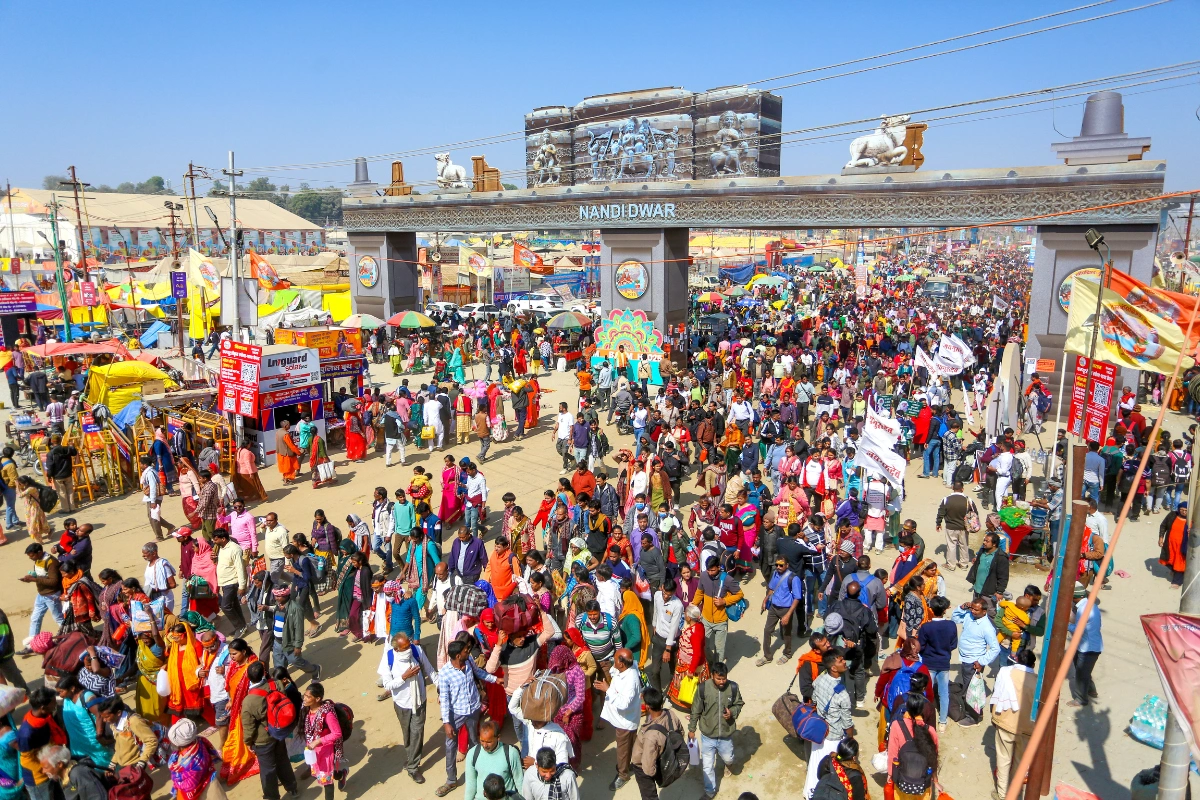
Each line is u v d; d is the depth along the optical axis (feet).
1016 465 49.60
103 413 61.36
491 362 105.40
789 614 34.53
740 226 91.09
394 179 118.73
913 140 81.92
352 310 126.41
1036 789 21.77
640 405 65.41
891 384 79.10
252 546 43.37
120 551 49.83
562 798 22.57
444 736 31.24
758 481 54.90
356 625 38.55
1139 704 31.09
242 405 60.23
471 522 48.57
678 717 31.32
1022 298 186.19
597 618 29.91
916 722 23.48
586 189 99.71
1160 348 27.14
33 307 106.73
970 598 39.58
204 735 29.68
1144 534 48.03
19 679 33.12
